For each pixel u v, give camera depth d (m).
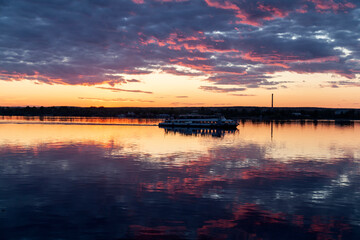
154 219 24.27
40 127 157.75
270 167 45.56
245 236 21.47
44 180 36.19
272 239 21.11
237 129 157.00
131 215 25.03
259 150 66.25
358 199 29.62
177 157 54.78
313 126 198.75
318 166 46.72
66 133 115.56
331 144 80.44
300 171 42.66
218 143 81.06
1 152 60.38
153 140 88.88
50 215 24.88
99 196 29.91
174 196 30.12
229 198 29.59
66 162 48.75
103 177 37.97
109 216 24.78
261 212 25.92
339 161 51.81
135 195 30.31
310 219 24.52
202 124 174.38
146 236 21.39
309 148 70.94
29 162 48.56
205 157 55.03
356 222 24.00
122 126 182.75
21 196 29.73
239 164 47.97
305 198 29.83
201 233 21.89
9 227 22.58
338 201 28.97
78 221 23.77
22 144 75.38
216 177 38.47
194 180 36.75
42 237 21.09
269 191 32.12
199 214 25.36
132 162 49.00
